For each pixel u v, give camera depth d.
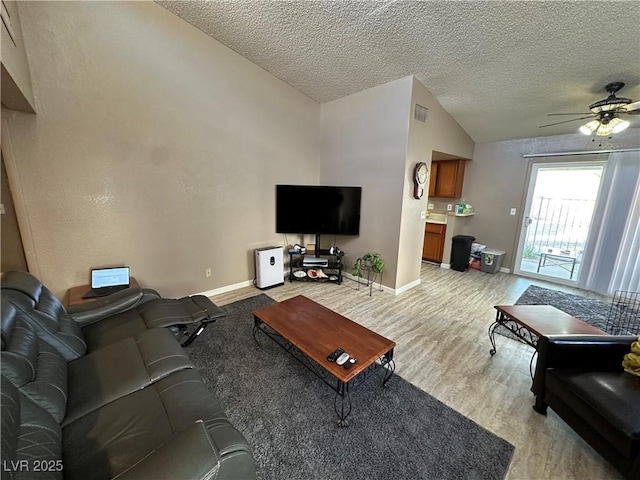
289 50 3.08
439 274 4.59
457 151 4.35
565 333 1.91
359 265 3.89
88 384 1.33
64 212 2.45
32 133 2.23
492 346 2.48
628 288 3.51
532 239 4.48
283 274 3.96
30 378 1.08
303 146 4.16
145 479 0.78
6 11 1.62
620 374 1.51
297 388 1.92
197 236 3.30
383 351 1.77
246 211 3.69
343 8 2.35
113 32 2.48
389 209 3.55
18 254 2.30
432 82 3.20
